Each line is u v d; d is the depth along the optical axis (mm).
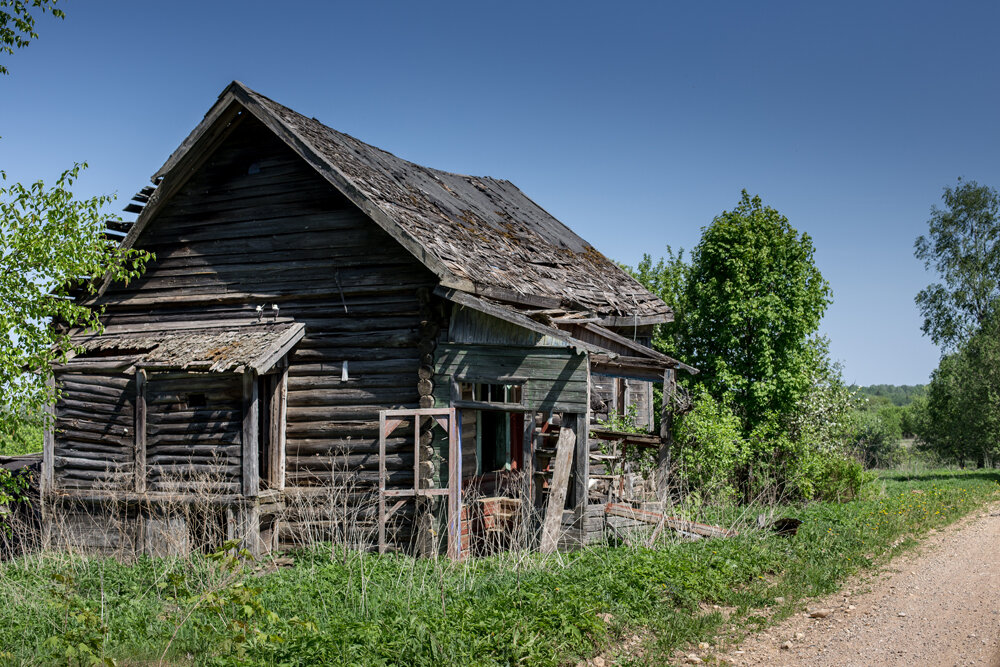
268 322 14445
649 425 21812
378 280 13680
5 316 10969
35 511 14148
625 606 8953
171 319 15297
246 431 13102
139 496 13312
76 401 14250
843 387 22547
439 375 13211
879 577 11547
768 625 9133
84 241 11953
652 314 19531
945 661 7754
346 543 11688
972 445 43719
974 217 41812
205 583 10055
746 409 21469
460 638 7633
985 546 13930
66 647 7258
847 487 20031
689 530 13102
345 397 13695
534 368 12656
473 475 15062
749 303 21469
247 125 15070
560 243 21156
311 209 14391
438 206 16141
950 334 42156
